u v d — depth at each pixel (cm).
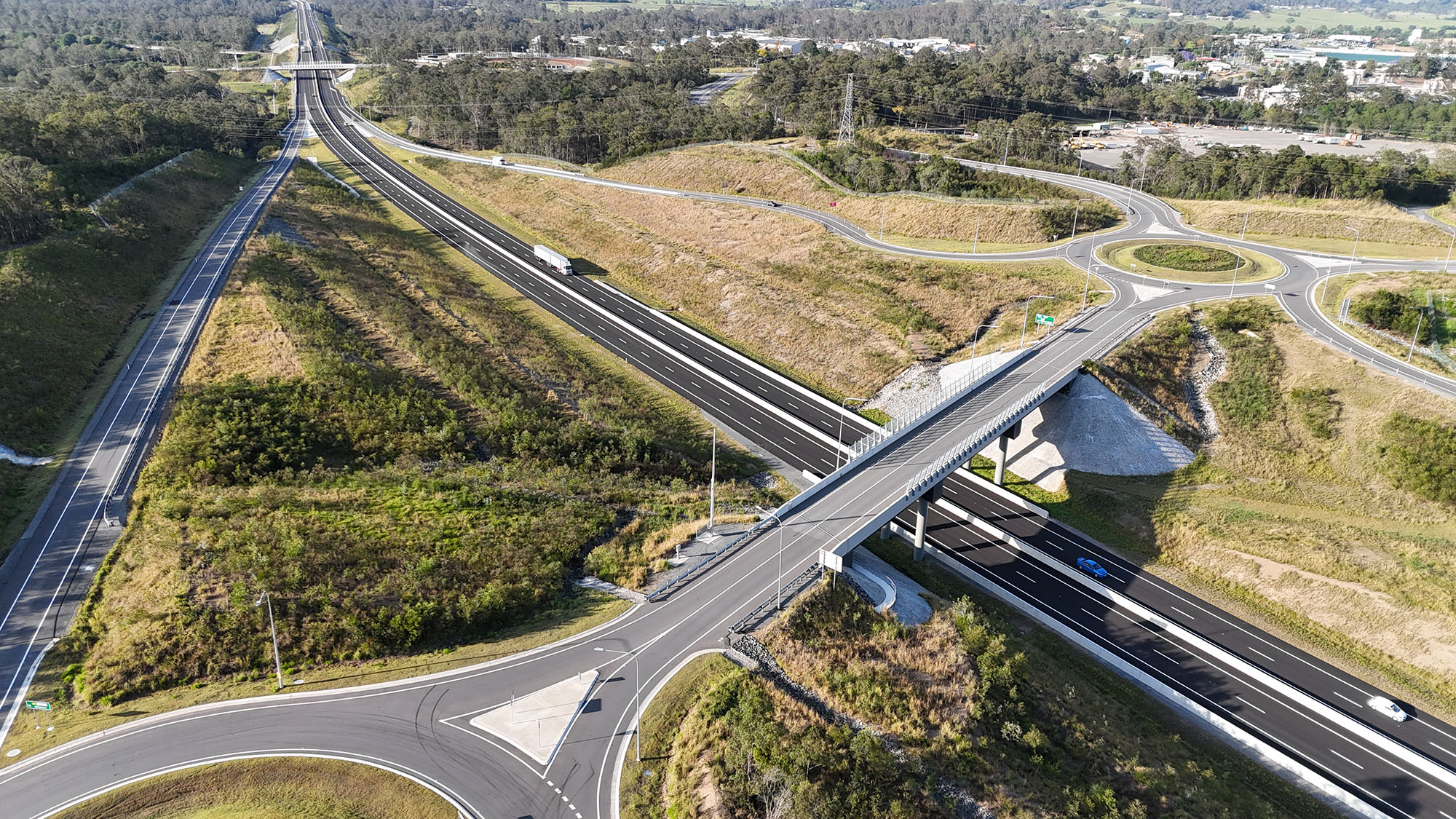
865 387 11988
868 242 15675
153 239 13525
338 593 6334
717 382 12244
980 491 10162
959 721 5888
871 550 8962
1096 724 6488
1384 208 15288
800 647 6219
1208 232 15250
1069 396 10450
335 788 4941
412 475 8075
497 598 6394
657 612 6500
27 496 7425
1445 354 10988
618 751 5266
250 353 9950
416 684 5741
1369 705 7019
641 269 16325
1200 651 7644
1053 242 14988
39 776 4941
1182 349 11188
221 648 5841
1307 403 10256
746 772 5059
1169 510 9294
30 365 9019
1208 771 6184
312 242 15112
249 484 7650
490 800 4903
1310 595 8069
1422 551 8262
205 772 5000
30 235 11744
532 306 14688
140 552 6625
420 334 11538
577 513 7831
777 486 9644
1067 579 8569
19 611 6153
